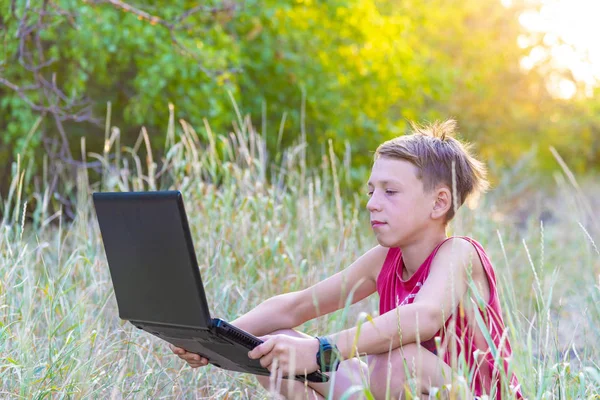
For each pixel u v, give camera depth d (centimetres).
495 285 260
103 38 681
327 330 365
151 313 244
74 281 399
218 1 751
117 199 240
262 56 835
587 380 281
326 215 493
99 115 780
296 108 874
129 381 302
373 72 933
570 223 676
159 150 777
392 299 272
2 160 741
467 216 607
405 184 259
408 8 1176
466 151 278
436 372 240
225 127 816
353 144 912
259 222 448
